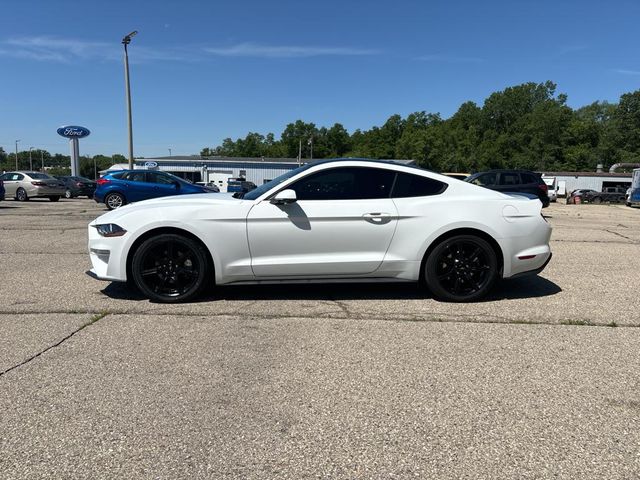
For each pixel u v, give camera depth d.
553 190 50.41
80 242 9.18
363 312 4.85
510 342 4.07
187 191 17.34
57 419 2.82
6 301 5.13
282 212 4.96
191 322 4.52
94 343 3.98
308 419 2.85
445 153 85.38
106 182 17.00
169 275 5.07
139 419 2.83
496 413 2.93
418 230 5.07
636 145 88.31
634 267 7.33
